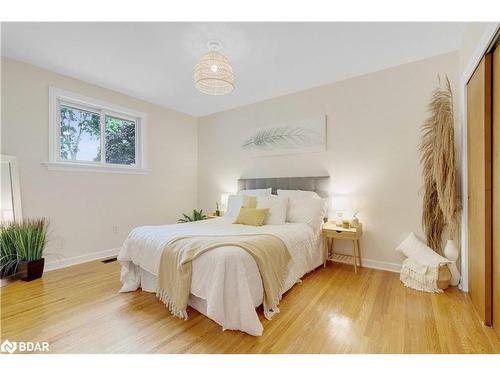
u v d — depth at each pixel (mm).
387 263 2881
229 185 4410
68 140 3164
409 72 2748
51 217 2932
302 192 3283
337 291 2277
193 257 1754
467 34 2113
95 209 3350
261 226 2740
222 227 2646
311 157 3438
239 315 1609
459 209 2338
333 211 3150
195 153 4867
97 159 3453
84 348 1478
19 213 2646
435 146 2393
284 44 2385
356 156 3092
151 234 2277
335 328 1670
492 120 1707
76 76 3076
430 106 2594
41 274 2629
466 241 2205
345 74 3039
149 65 2797
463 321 1747
